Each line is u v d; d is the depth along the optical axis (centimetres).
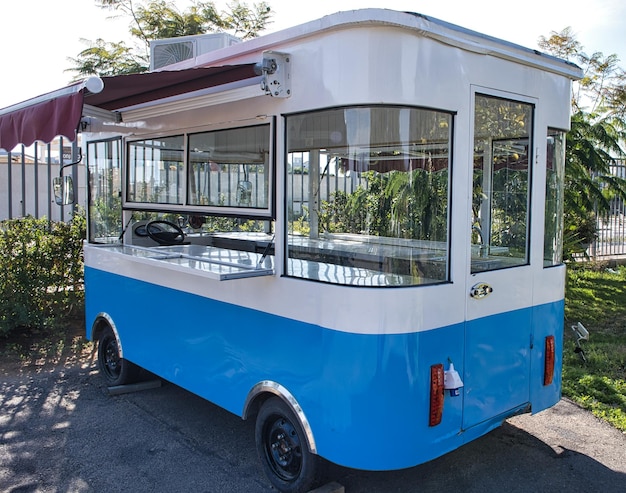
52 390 471
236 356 331
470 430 297
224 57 337
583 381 466
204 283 353
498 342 310
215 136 350
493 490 310
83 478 325
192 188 374
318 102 276
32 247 625
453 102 280
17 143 363
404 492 308
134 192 434
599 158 799
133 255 377
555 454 351
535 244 332
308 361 284
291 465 308
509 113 314
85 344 605
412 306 265
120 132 441
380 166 276
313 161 296
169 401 445
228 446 365
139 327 426
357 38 259
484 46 291
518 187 326
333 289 268
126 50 1166
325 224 301
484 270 306
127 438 377
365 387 261
